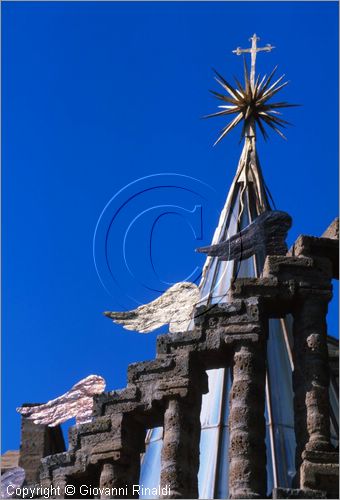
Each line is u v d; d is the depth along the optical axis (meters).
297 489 62.06
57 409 79.88
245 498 63.22
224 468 79.38
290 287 67.81
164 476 66.06
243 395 65.88
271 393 82.94
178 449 66.50
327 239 69.12
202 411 83.06
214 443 80.88
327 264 68.62
